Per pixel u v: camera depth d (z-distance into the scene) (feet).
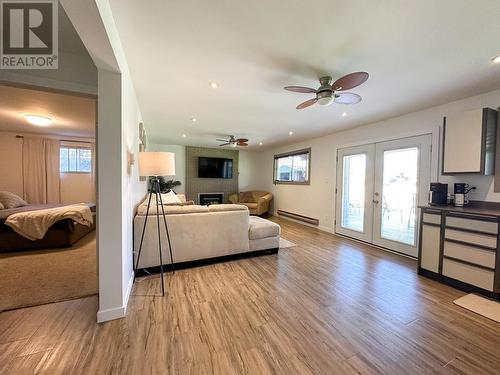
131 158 7.87
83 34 4.32
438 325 5.81
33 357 4.54
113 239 5.76
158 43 5.81
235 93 9.04
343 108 10.61
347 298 7.11
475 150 8.24
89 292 7.06
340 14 4.73
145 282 7.99
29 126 15.28
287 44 5.81
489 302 6.92
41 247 11.09
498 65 6.67
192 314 6.10
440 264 8.36
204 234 9.53
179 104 10.38
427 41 5.59
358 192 14.17
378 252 11.78
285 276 8.64
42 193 17.89
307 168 18.89
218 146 23.61
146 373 4.24
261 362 4.54
